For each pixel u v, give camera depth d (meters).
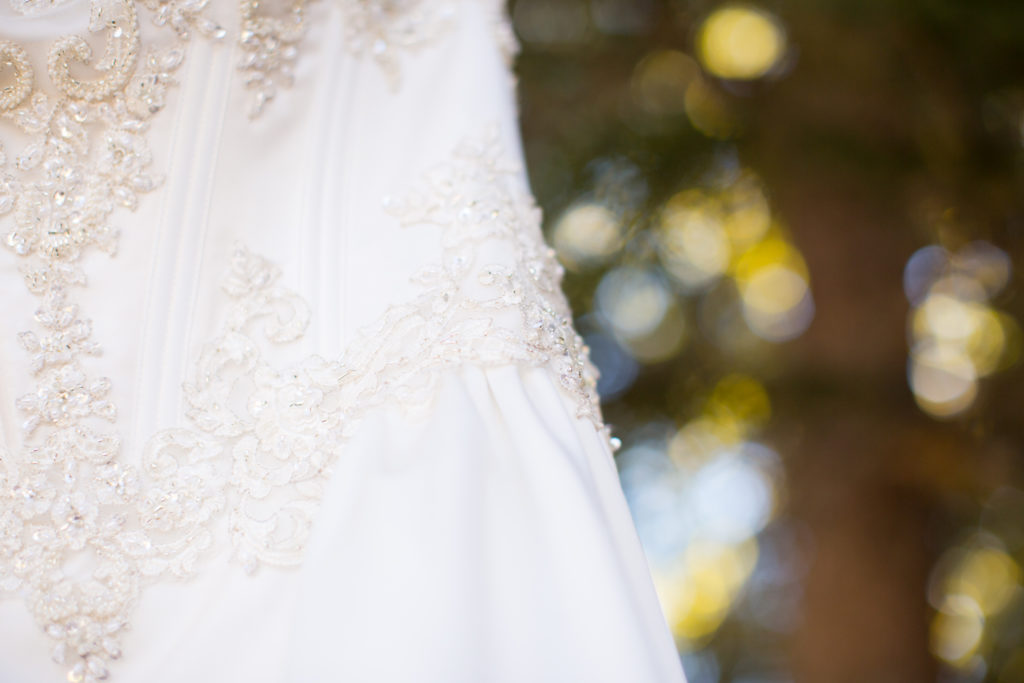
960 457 2.09
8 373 0.79
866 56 2.00
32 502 0.78
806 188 2.20
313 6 0.86
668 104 2.38
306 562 0.73
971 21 1.84
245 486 0.77
